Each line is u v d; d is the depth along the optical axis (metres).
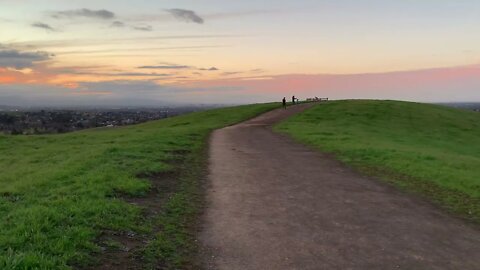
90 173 15.55
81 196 12.10
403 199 13.91
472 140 41.38
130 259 8.21
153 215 11.30
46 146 31.05
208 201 13.22
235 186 15.45
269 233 10.20
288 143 29.12
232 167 19.47
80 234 8.81
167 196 13.62
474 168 20.08
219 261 8.45
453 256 9.01
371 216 11.84
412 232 10.53
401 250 9.26
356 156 22.56
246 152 24.48
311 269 8.09
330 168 19.52
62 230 8.98
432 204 13.36
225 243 9.47
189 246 9.21
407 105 62.53
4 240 8.09
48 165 19.91
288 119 49.31
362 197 14.07
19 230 8.70
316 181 16.53
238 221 11.14
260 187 15.32
